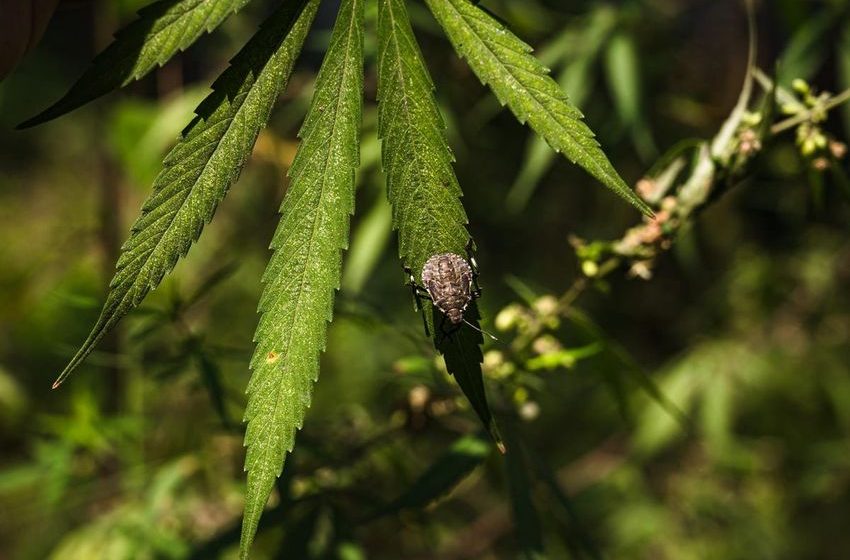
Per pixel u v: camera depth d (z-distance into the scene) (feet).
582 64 2.56
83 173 4.31
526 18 2.61
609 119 2.88
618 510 3.12
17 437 2.87
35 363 3.08
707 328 3.26
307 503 1.73
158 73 2.77
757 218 3.47
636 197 1.25
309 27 1.29
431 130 1.27
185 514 1.97
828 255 3.27
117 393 2.38
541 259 3.25
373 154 2.39
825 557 3.03
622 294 3.40
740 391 3.22
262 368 1.25
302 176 1.26
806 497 3.11
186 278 2.94
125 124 2.63
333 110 1.27
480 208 3.08
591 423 3.25
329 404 2.86
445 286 1.32
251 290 2.98
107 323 1.25
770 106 1.56
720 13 3.36
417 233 1.27
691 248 2.90
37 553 2.63
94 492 2.07
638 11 2.73
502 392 1.70
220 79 1.27
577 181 3.22
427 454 2.08
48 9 1.54
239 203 3.02
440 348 1.34
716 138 1.61
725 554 3.05
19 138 4.68
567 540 1.74
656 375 3.22
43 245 3.40
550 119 1.27
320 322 1.25
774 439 3.18
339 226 1.26
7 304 3.01
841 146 1.59
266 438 1.25
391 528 2.18
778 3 2.19
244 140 1.27
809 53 2.58
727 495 3.14
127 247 1.26
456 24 1.29
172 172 1.26
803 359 3.19
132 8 2.56
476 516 2.76
